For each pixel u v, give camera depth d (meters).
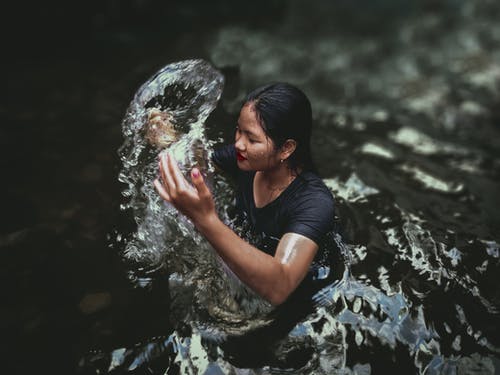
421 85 5.56
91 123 3.21
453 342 1.78
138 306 1.92
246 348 1.75
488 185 2.80
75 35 4.93
